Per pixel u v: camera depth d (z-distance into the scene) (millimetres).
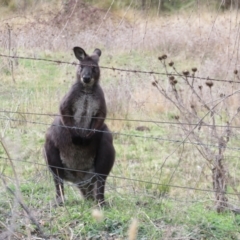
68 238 13594
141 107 27703
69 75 34719
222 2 17875
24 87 30938
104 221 14656
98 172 17062
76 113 17438
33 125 24547
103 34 39312
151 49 37844
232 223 15055
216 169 15953
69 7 22141
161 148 22812
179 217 14750
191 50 36688
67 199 16797
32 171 18469
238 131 20609
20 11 31750
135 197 16281
